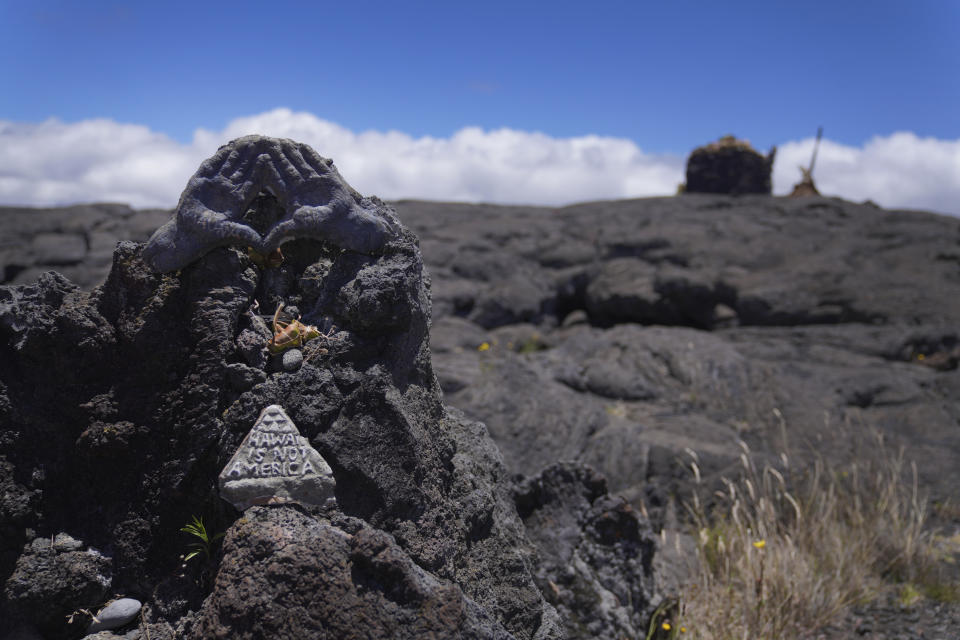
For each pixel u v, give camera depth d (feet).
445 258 17.54
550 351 12.36
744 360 10.82
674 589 6.03
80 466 3.92
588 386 10.63
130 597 3.78
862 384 10.37
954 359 12.10
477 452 4.72
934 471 8.34
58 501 3.89
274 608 3.21
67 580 3.71
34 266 19.30
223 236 3.91
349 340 3.94
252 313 4.02
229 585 3.30
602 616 4.93
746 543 6.15
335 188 4.02
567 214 21.52
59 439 3.92
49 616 3.70
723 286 15.20
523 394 9.06
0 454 3.81
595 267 17.63
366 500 3.78
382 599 3.31
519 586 4.23
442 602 3.34
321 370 3.87
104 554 3.82
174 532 3.82
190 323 3.90
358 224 4.03
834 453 8.71
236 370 3.82
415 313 4.12
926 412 9.70
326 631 3.21
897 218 18.16
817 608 5.85
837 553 6.48
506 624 4.09
